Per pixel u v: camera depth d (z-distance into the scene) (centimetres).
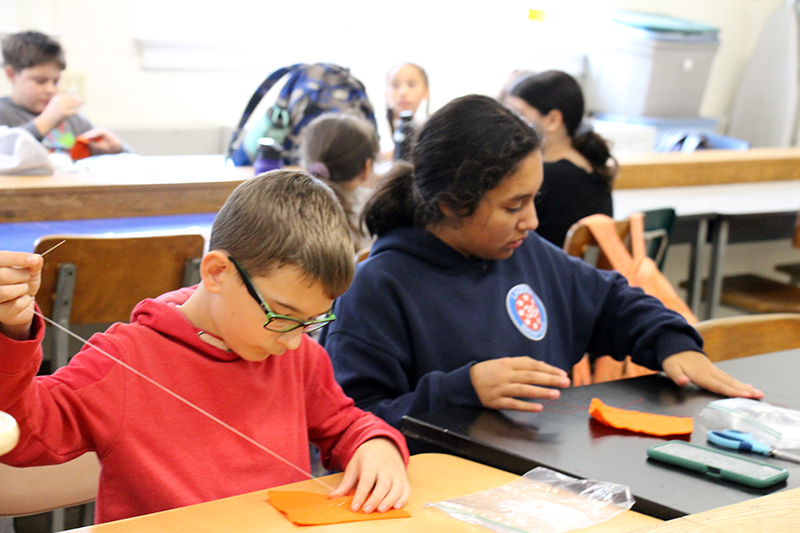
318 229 91
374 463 96
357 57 443
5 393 80
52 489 128
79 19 374
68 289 175
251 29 416
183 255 186
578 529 82
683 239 312
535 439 104
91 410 92
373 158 238
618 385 130
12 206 228
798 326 168
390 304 138
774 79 536
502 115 134
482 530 82
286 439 104
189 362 99
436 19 454
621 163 350
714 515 78
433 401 121
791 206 326
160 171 272
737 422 113
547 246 160
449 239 143
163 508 95
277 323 92
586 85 507
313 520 82
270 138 291
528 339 146
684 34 472
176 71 398
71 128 331
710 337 158
